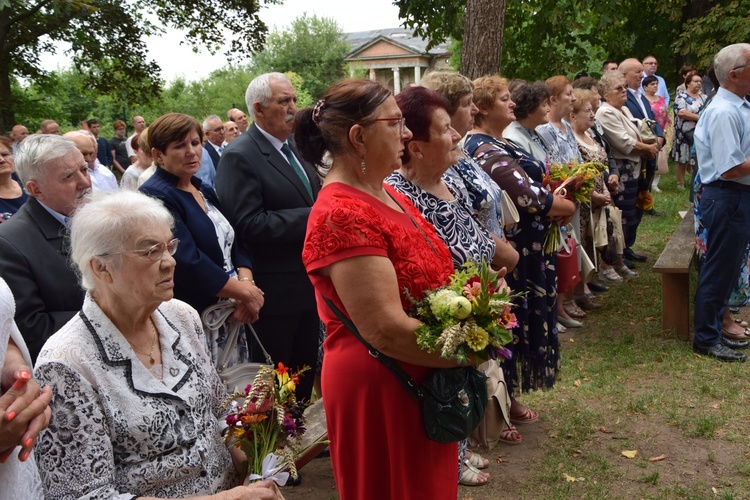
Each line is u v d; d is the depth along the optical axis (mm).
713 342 4969
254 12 21078
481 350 1977
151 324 1998
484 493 3445
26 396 1535
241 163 3551
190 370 2002
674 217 9203
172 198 3186
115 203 1869
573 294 6027
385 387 2102
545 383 3852
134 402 1827
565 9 13742
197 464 1923
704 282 4922
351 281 1964
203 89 39406
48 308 2641
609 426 4051
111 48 19922
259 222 3490
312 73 48625
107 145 15172
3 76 18250
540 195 3592
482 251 2764
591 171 4207
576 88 6199
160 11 20562
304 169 3859
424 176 2703
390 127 2107
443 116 2633
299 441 2168
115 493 1758
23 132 10891
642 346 5246
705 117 4652
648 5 15992
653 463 3650
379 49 48625
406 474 2137
